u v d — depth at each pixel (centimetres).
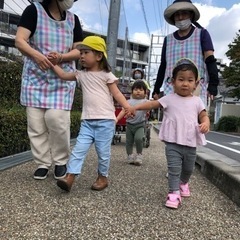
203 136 265
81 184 302
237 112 3139
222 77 2544
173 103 269
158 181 335
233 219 232
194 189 315
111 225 206
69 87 309
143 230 202
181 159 264
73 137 752
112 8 767
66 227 198
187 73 265
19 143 447
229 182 291
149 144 732
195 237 196
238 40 2339
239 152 830
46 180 304
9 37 2308
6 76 554
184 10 331
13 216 211
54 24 302
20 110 507
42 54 291
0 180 295
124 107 282
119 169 394
